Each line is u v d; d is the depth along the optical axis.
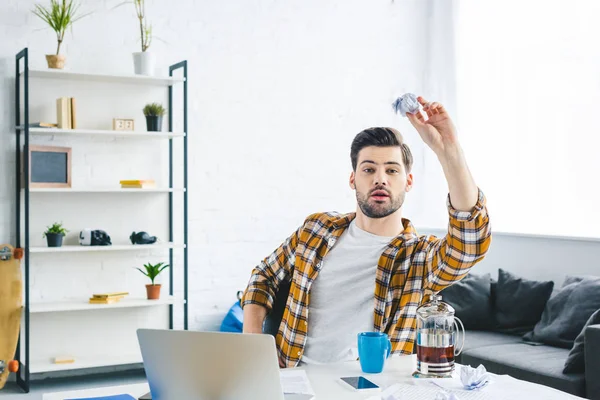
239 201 5.13
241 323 4.77
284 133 5.29
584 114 4.69
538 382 3.42
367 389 1.65
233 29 5.10
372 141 2.01
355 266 2.04
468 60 5.55
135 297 4.77
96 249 4.38
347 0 5.52
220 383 1.44
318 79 5.41
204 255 5.01
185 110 4.64
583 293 3.88
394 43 5.70
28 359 4.18
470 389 1.65
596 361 3.18
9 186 4.45
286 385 1.68
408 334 1.98
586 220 4.69
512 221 5.19
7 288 4.27
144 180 4.57
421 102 1.78
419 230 5.64
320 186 5.41
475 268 5.07
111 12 4.71
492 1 5.35
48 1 4.54
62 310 4.29
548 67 4.93
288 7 5.29
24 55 4.18
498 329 4.37
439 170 5.80
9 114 4.44
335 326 2.05
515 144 5.18
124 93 4.75
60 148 4.44
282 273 2.23
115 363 4.43
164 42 4.87
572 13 4.76
